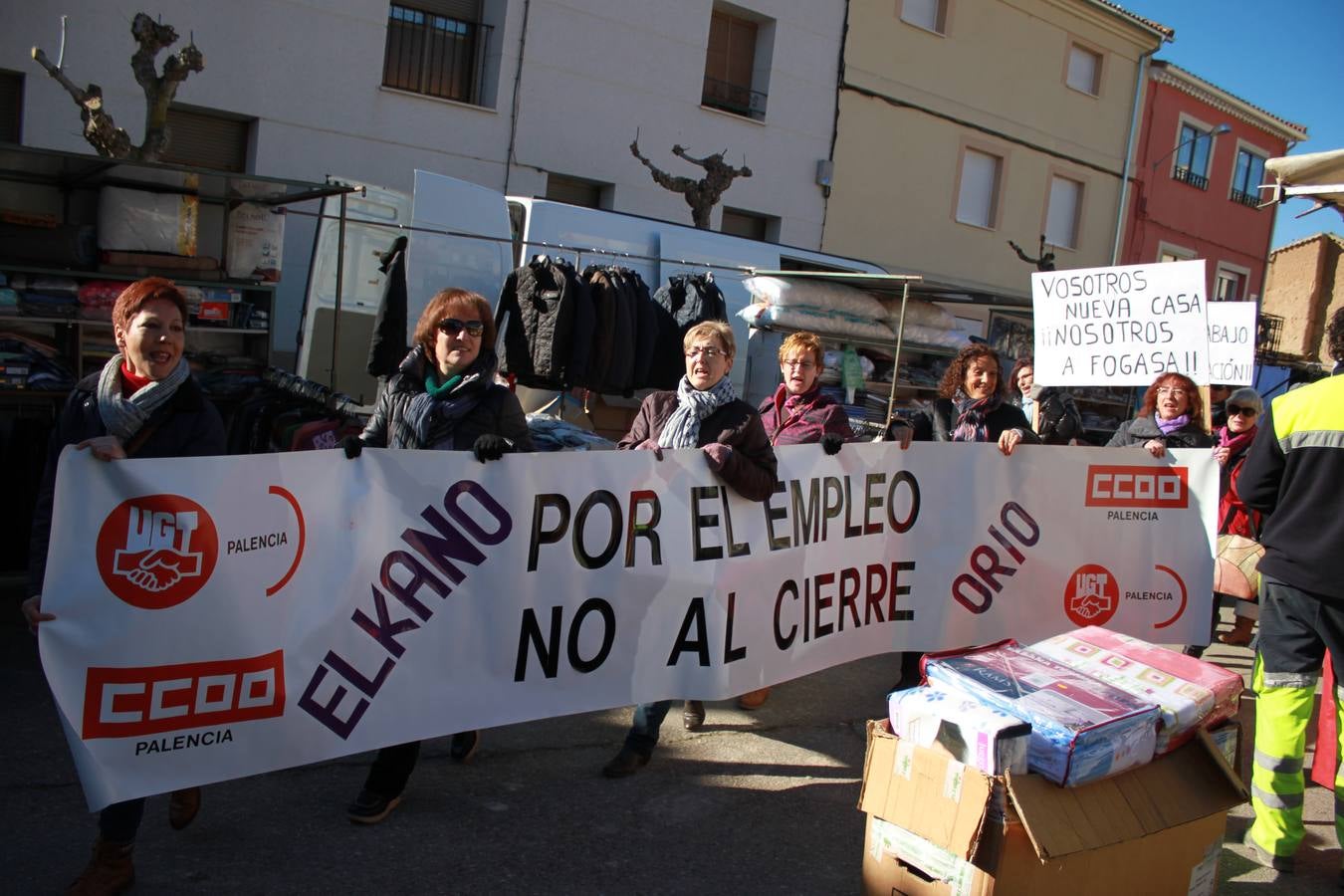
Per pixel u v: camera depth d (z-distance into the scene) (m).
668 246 9.38
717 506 3.89
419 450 3.35
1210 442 5.79
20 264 5.95
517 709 3.53
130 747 2.82
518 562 3.49
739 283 9.90
